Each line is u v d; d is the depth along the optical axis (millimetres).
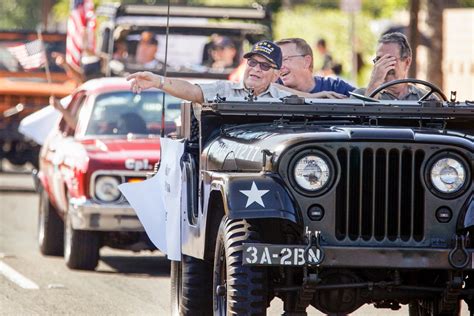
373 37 73938
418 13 46562
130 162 28547
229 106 18312
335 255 16078
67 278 28016
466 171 16312
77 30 39812
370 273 16953
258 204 16031
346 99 19078
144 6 42500
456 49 62531
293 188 16234
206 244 18141
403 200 16344
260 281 16281
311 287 16234
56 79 54188
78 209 28484
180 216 20078
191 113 20516
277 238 16859
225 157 17703
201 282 19984
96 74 40625
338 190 16281
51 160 31672
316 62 68062
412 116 18344
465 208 16266
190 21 42688
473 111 18344
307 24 76938
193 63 42250
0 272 28797
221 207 17891
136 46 42344
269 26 43375
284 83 22047
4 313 23125
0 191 52250
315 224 16219
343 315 17125
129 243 29484
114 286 26922
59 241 31891
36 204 47062
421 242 16281
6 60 54062
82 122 30672
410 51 21438
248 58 20578
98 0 70688
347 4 56062
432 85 19625
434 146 16297
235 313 16203
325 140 16234
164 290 26438
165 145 21531
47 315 22984
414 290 17078
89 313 23312
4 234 37000
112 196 28469
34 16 111062
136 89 20406
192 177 19703
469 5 76062
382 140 16250
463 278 16953
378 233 16312
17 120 54031
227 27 42938
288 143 16266
